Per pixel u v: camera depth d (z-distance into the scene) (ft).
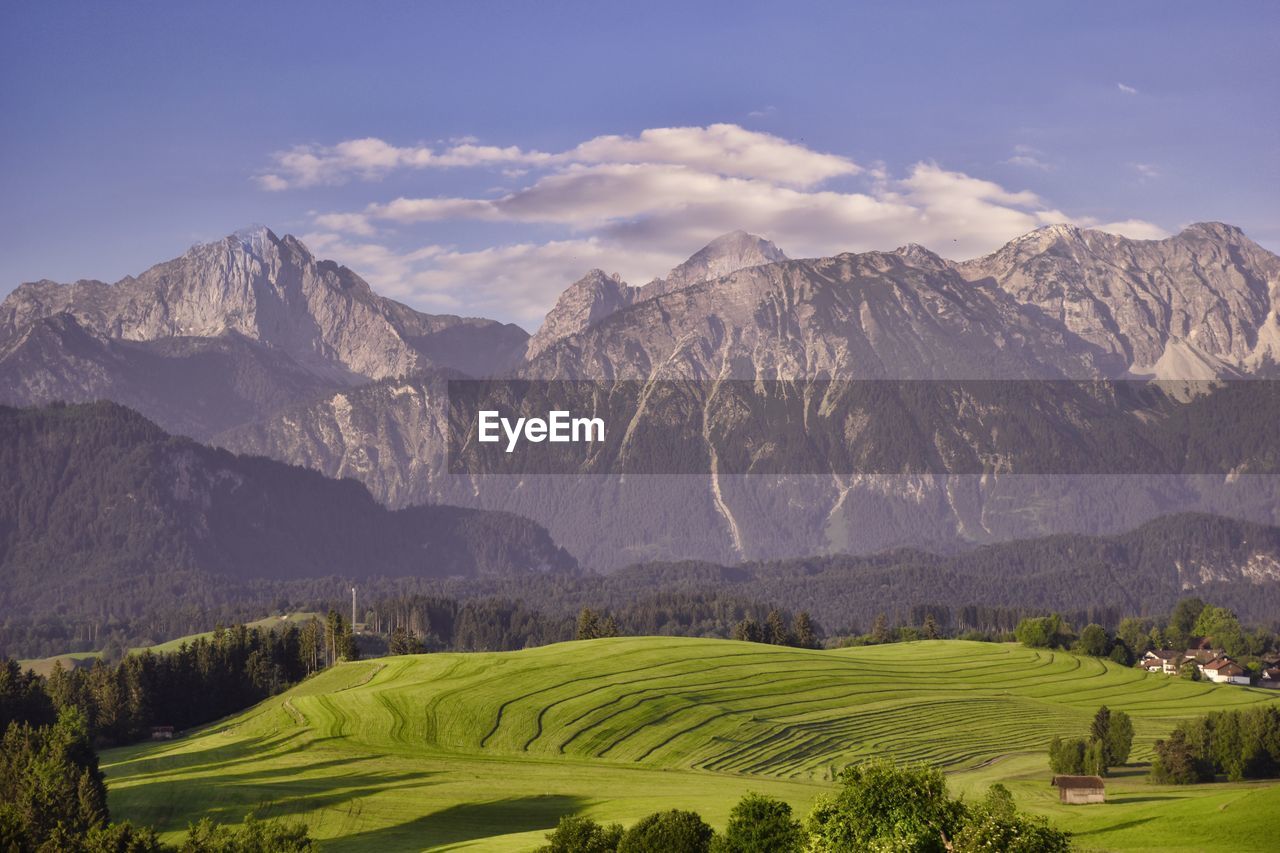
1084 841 327.47
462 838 392.88
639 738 561.84
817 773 522.06
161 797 462.60
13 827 327.67
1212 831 323.57
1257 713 510.17
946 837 242.17
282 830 340.59
